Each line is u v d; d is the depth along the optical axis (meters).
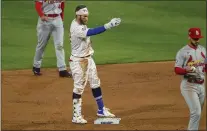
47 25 45.69
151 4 89.44
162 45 62.84
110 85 44.28
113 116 35.91
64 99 40.47
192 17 82.00
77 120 34.72
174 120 35.69
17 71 48.50
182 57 31.69
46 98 40.62
